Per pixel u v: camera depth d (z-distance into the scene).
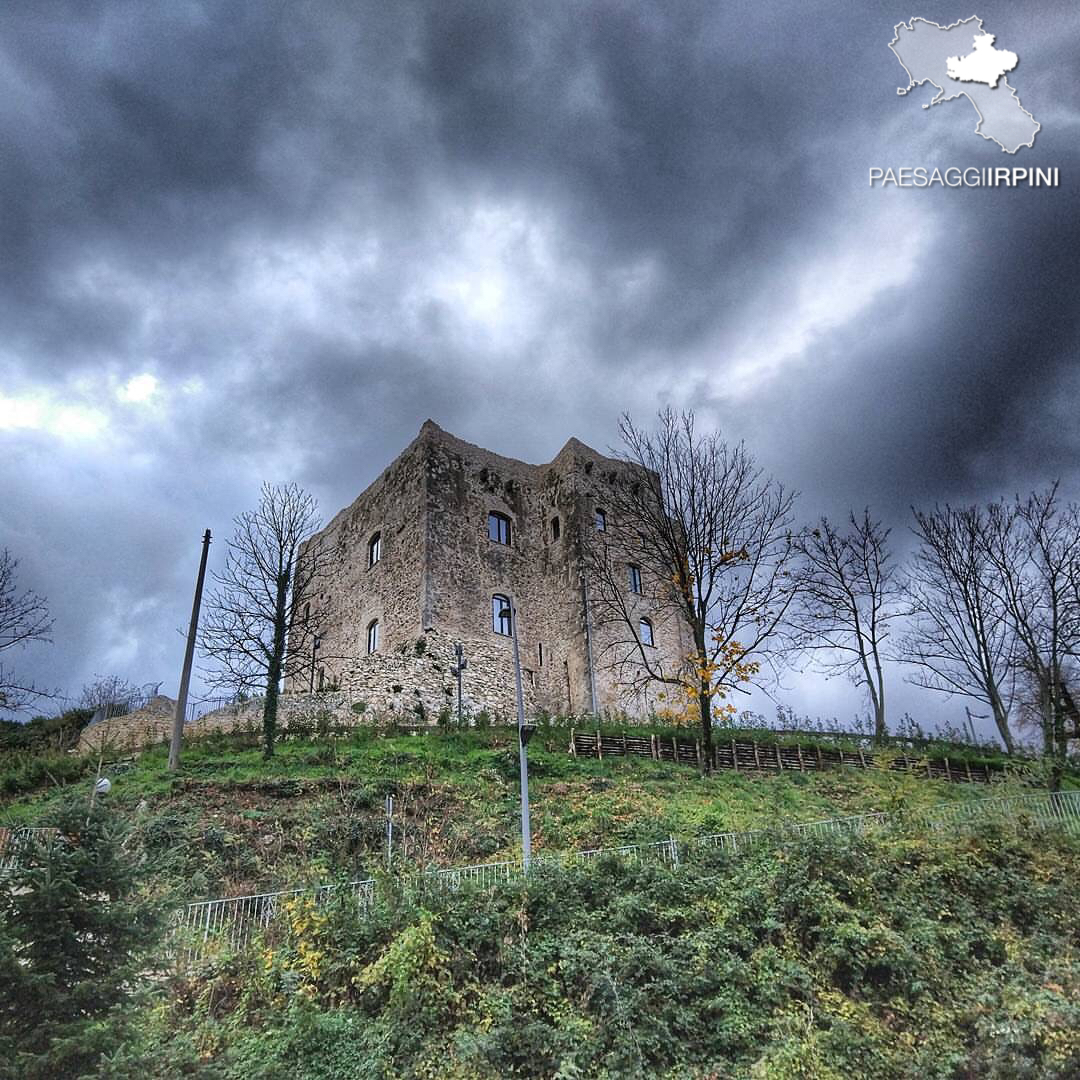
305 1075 9.55
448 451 36.22
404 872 12.95
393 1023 10.28
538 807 18.95
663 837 15.20
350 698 27.31
